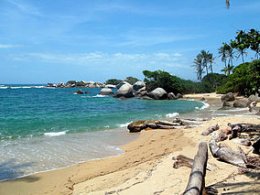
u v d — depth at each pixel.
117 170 11.92
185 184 9.05
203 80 89.50
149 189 9.02
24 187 10.39
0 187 10.36
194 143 15.42
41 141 17.84
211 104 46.44
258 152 11.49
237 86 51.00
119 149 15.94
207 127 18.95
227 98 47.91
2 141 17.70
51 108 40.50
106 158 14.07
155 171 10.77
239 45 9.02
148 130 20.91
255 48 8.97
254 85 10.80
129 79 90.75
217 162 10.77
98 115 31.34
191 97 62.94
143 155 14.02
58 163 13.20
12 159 13.78
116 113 33.47
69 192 9.84
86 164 13.01
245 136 14.24
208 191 7.46
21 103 49.31
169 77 63.28
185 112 34.16
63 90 109.62
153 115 31.06
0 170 12.16
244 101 37.19
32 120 27.14
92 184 10.38
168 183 9.34
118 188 9.52
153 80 64.25
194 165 7.17
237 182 8.38
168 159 12.24
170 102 51.50
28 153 14.91
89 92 91.19
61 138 18.83
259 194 7.13
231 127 15.12
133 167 12.03
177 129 20.34
